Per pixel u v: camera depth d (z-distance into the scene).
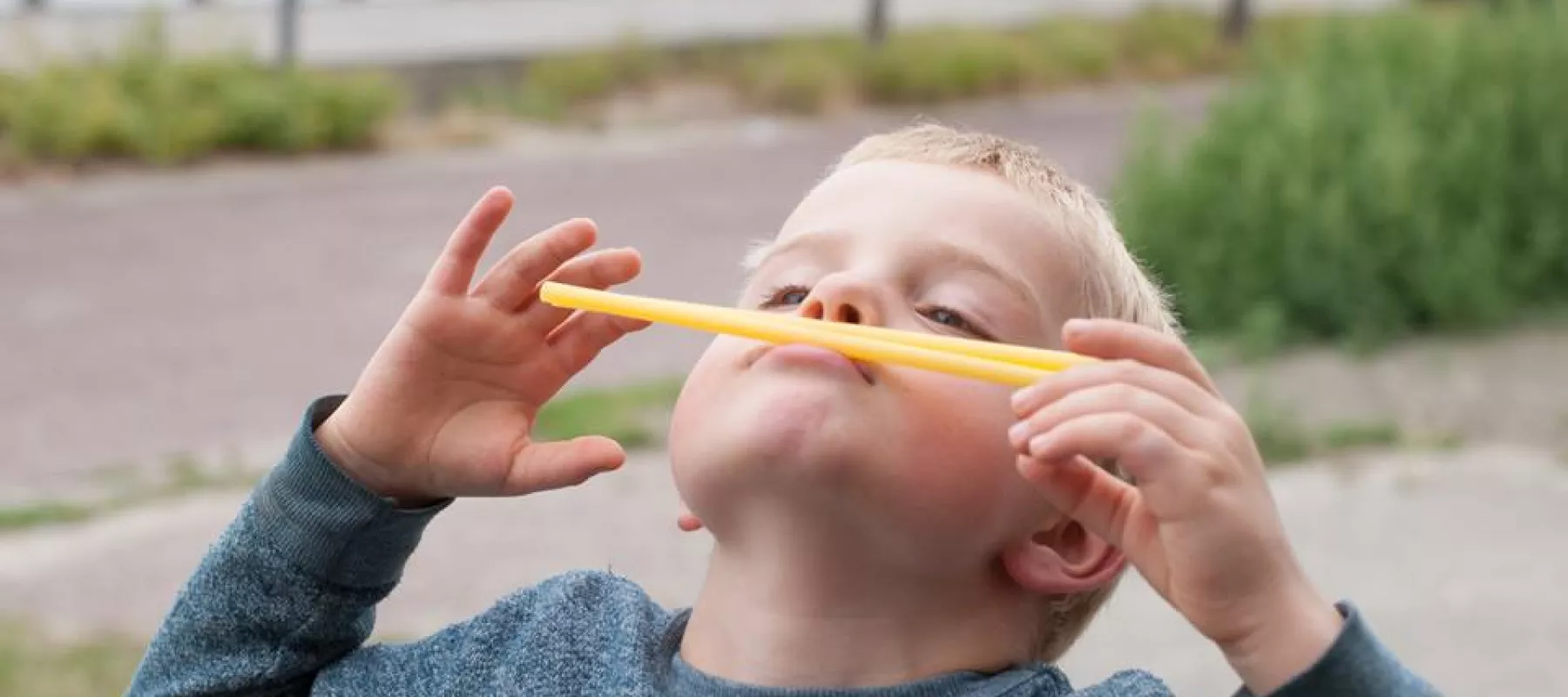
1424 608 4.80
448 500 1.75
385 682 1.75
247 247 9.04
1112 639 4.52
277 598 1.74
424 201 10.14
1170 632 4.57
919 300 1.61
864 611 1.55
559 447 1.70
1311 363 6.81
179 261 8.75
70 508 5.52
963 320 1.59
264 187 10.28
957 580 1.57
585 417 6.18
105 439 6.30
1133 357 1.37
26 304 7.97
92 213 9.56
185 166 10.61
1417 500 5.58
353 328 7.78
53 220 9.40
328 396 1.76
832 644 1.55
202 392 6.87
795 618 1.55
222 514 5.54
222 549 1.76
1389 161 7.30
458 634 1.78
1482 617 4.75
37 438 6.29
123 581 4.95
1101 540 1.63
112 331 7.61
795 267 1.65
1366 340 7.00
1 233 9.13
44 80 10.66
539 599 1.77
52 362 7.17
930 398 1.50
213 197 10.02
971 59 13.53
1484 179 7.52
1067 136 12.29
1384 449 6.02
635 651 1.67
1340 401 6.42
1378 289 7.09
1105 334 1.37
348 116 11.20
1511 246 7.55
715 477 1.51
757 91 12.99
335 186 10.38
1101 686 1.62
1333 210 7.15
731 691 1.56
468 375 1.71
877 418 1.48
